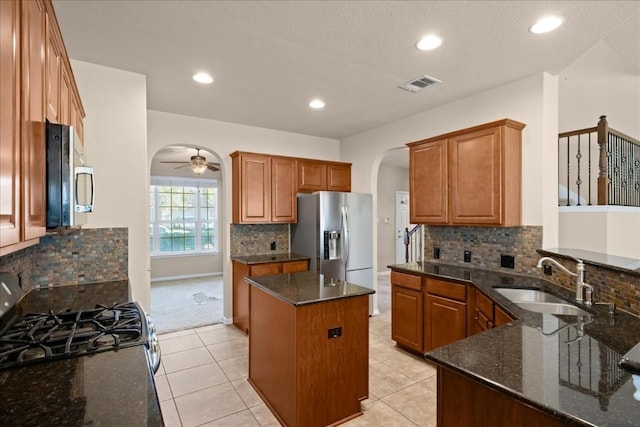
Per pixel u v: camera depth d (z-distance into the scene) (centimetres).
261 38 229
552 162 293
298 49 244
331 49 244
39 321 156
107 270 263
